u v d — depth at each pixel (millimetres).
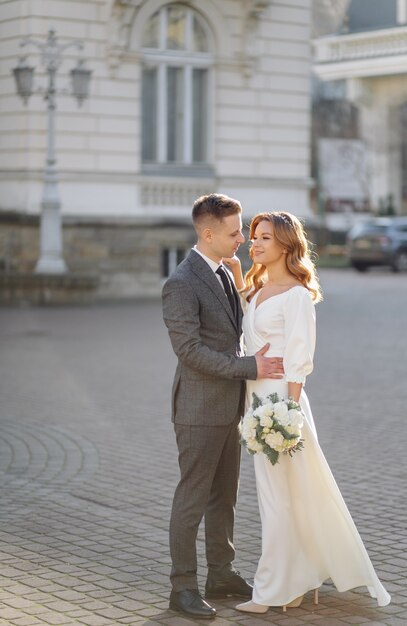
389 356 16375
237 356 5891
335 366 15305
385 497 8188
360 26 44406
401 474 8953
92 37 24922
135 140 25578
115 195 25453
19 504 8023
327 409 11945
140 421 11266
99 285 25391
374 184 48719
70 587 6109
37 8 24312
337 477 8844
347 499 8125
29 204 24453
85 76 23422
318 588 5988
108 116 25234
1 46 25016
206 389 5766
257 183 27312
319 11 49938
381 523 7449
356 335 19203
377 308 24312
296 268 5828
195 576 5801
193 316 5699
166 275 26438
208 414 5754
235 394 5820
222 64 26594
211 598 5988
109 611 5727
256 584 5777
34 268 24594
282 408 5516
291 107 27625
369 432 10695
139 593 6020
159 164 26203
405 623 5562
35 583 6172
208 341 5781
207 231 5773
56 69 23359
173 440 10352
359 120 50094
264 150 27391
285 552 5719
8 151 25031
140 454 9742
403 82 44531
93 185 25172
